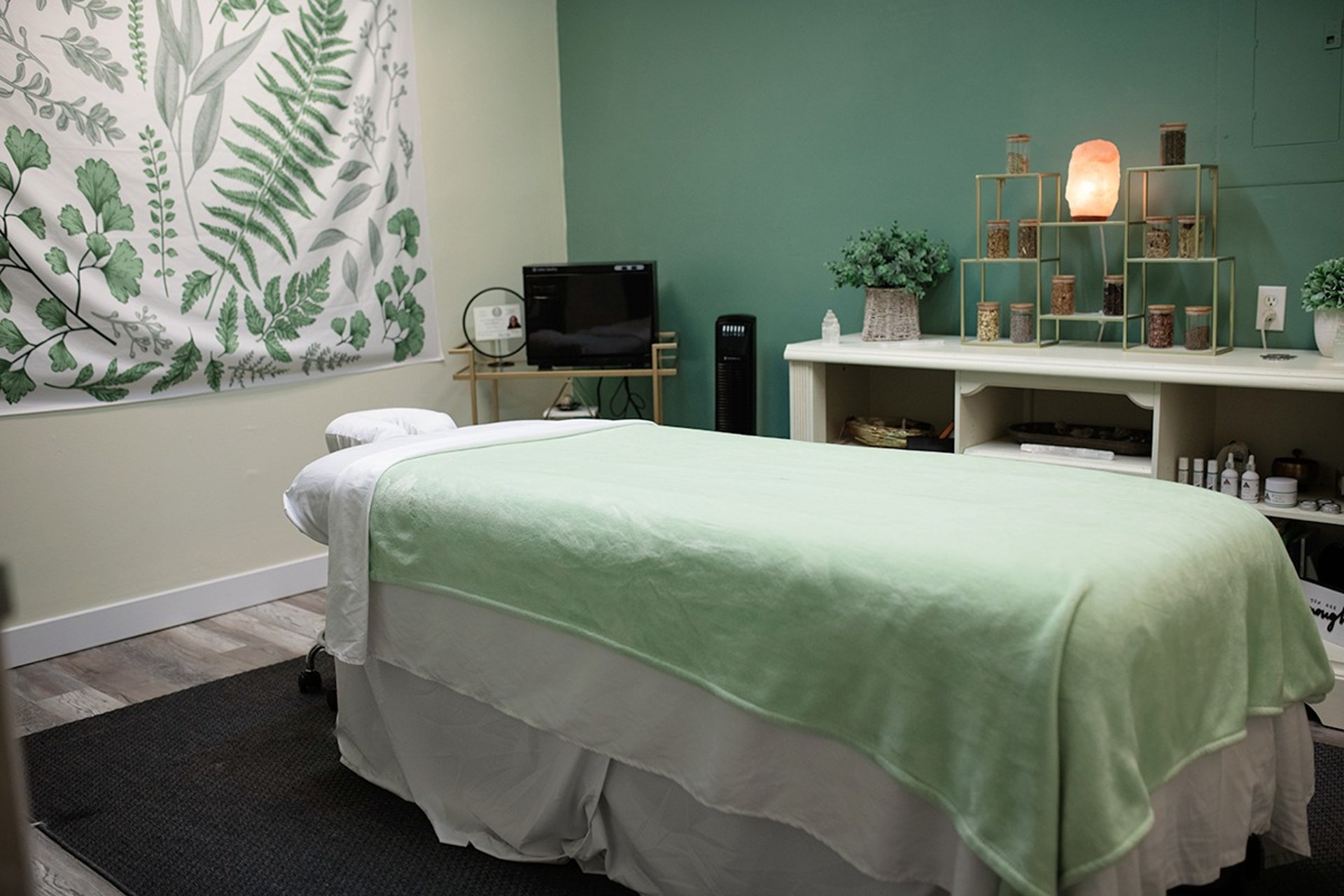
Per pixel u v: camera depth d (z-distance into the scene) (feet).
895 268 11.61
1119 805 4.63
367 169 13.17
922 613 5.01
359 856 7.33
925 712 5.00
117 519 11.46
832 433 12.28
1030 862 4.57
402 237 13.65
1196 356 9.81
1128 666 4.75
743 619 5.65
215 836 7.66
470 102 14.33
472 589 7.06
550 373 13.82
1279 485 9.29
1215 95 10.27
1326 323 9.36
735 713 5.70
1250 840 6.44
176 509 11.91
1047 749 4.56
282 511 12.86
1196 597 5.30
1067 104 11.18
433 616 7.38
